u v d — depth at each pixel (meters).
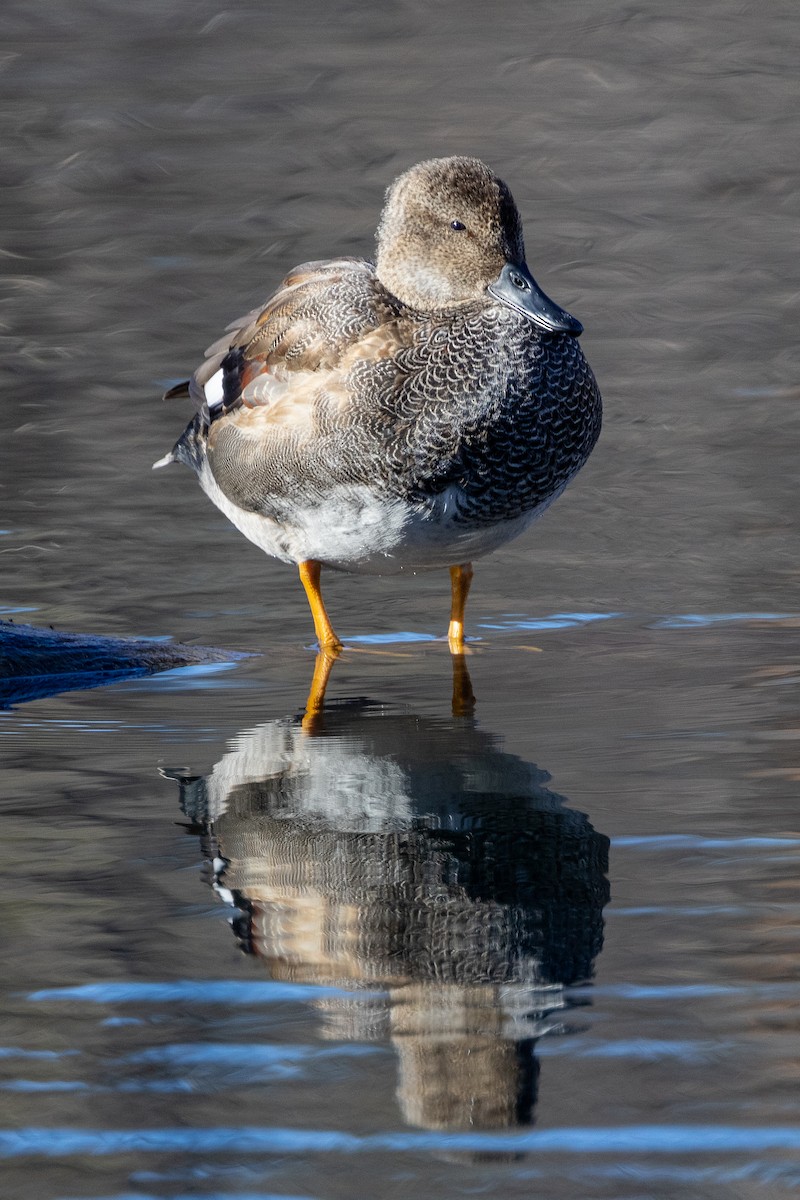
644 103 30.47
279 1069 5.75
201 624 12.20
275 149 28.44
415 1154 5.27
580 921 6.82
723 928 6.71
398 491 10.89
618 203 25.81
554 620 12.16
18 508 14.88
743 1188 5.04
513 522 11.20
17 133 29.12
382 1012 6.12
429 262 11.21
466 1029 5.98
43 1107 5.55
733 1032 5.91
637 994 6.21
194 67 32.69
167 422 17.34
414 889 7.18
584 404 11.16
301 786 8.57
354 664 11.20
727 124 29.38
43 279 22.59
